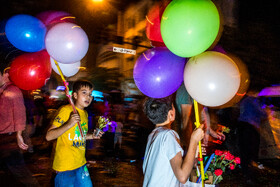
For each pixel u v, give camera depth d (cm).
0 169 446
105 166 530
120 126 629
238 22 863
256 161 533
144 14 1202
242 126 487
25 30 261
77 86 278
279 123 528
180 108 331
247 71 748
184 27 188
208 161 259
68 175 255
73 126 260
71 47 247
